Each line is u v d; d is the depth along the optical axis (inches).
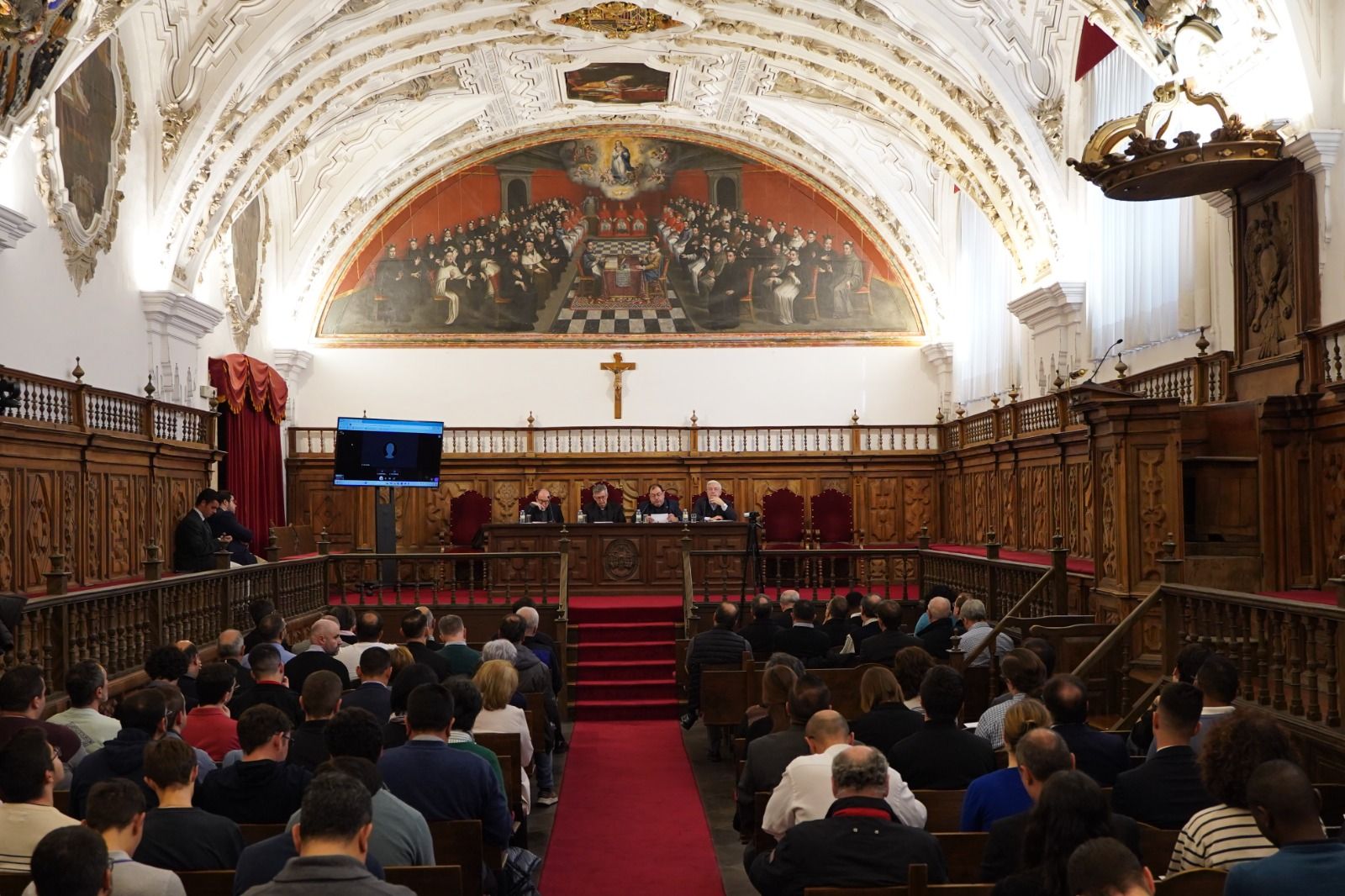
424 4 704.4
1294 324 478.0
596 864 320.2
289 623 599.5
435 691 219.5
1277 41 476.4
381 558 650.2
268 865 160.2
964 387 935.7
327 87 769.6
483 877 217.9
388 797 183.6
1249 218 510.3
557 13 742.5
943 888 157.2
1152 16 522.9
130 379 673.0
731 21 766.5
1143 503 445.1
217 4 652.1
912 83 770.2
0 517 493.0
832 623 483.8
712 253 985.5
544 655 453.1
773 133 960.3
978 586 586.2
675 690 591.2
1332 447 455.8
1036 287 734.5
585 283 983.0
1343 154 455.5
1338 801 211.6
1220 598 331.0
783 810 216.2
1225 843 151.7
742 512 962.1
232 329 842.8
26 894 141.1
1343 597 281.4
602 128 983.0
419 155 941.8
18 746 172.1
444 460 952.3
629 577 724.7
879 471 967.6
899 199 956.6
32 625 367.9
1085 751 217.3
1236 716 156.4
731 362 982.4
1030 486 765.9
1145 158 460.1
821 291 989.2
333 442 962.1
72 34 508.7
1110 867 115.2
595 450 971.3
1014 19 667.4
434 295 978.1
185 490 714.2
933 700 234.1
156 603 455.2
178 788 179.9
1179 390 553.3
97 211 623.2
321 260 959.6
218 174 727.1
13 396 485.7
